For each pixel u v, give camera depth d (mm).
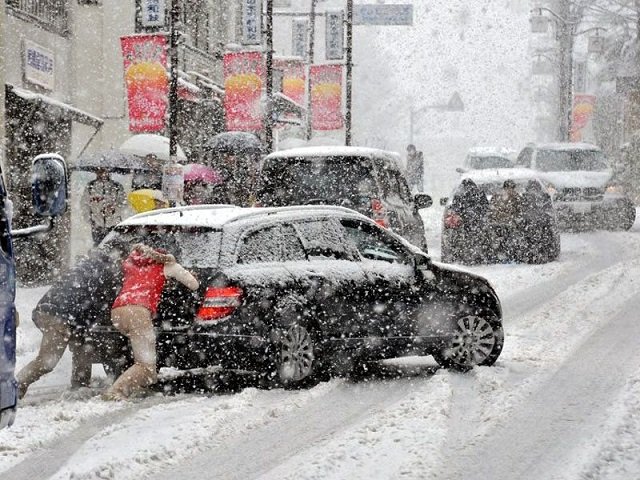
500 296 36094
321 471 15102
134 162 40656
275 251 21750
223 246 21125
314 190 33594
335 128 73625
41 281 43875
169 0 48125
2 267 13336
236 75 56438
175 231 21609
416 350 23344
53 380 23078
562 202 58250
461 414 19047
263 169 34156
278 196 33875
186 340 20625
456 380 22531
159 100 47031
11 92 42438
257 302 20891
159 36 46906
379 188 33438
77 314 21219
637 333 27578
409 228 35844
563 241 55438
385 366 24781
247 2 63969
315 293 21812
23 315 31203
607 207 58750
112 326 21156
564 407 19234
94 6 51438
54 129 46562
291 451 16500
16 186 43750
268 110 56062
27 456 16125
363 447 16562
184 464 15711
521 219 46062
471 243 46219
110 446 16562
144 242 21781
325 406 19891
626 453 15984
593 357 24281
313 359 21812
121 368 21797
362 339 22578
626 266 43312
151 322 20625
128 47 47188
